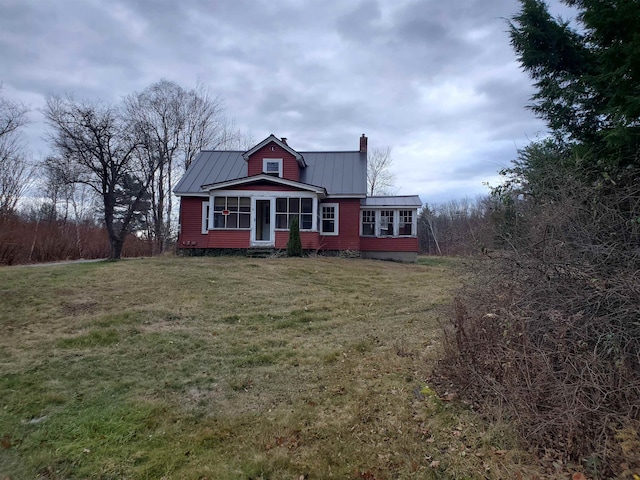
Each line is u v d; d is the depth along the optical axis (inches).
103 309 280.8
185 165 1219.2
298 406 153.6
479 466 108.5
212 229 642.2
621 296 117.3
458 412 138.2
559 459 105.6
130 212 663.8
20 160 914.7
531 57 234.7
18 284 328.2
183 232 692.7
